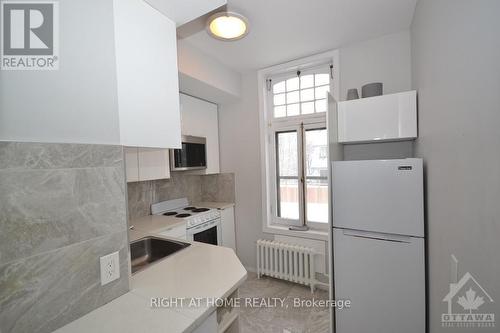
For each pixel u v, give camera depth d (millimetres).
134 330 773
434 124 1267
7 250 670
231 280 1082
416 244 1488
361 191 1647
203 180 3314
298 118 2689
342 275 1724
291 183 2799
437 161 1228
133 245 1684
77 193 836
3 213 664
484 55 721
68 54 829
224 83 2627
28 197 713
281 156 2857
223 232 2895
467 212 871
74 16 848
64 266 796
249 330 1894
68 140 822
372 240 1618
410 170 1494
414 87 1837
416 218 1481
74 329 774
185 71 2123
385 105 1771
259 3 1632
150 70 1114
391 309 1568
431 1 1288
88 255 864
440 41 1137
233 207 3096
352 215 1682
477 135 779
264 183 2855
